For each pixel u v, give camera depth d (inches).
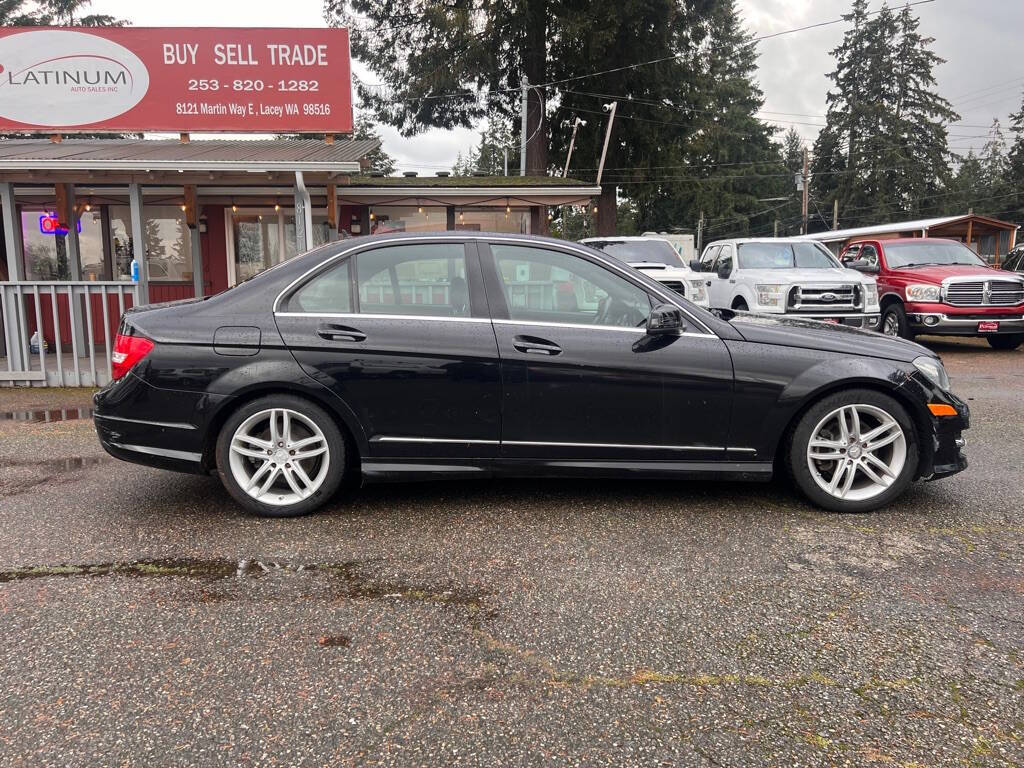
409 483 186.1
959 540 146.9
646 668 101.0
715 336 160.4
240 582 127.8
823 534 150.3
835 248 965.2
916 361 161.9
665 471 161.3
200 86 422.9
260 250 489.1
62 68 414.9
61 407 289.0
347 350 155.5
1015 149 2395.4
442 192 485.7
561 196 496.7
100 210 470.9
